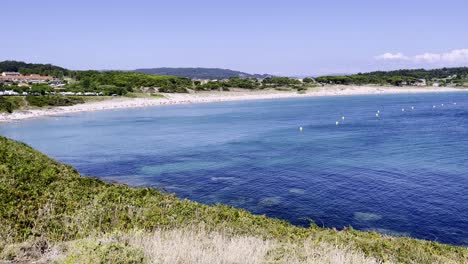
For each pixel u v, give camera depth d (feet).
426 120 265.13
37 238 33.73
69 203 45.91
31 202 43.91
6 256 28.48
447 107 369.50
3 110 345.72
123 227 39.34
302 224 80.18
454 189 100.68
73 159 155.74
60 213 42.34
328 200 94.63
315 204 92.07
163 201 53.06
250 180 115.03
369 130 221.05
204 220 45.75
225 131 232.53
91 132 243.19
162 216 43.96
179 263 25.63
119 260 23.20
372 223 79.61
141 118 333.42
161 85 583.58
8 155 62.08
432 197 94.79
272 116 322.96
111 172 131.34
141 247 26.48
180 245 28.81
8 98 374.63
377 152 153.38
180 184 112.98
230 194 101.81
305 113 342.23
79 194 50.67
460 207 87.30
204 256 26.96
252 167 131.95
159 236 32.14
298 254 30.35
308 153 154.92
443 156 142.20
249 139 197.06
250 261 27.40
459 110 334.85
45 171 58.29
